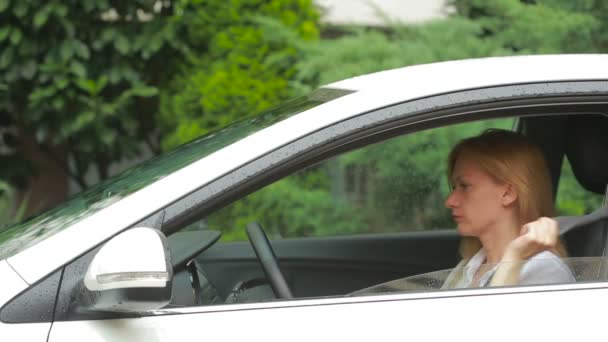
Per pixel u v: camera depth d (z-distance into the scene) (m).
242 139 7.57
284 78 19.23
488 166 8.80
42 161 23.84
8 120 22.20
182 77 21.17
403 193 17.62
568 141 10.19
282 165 7.35
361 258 11.66
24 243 7.72
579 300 7.52
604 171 9.80
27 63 20.56
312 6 19.92
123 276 6.59
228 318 7.23
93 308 6.90
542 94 7.77
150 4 21.25
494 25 18.19
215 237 8.59
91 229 7.18
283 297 9.30
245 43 19.31
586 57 8.27
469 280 8.16
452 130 16.38
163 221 7.14
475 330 7.30
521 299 7.50
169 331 7.11
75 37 20.89
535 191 8.79
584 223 8.91
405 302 7.41
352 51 18.08
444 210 17.08
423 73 8.05
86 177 25.28
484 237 8.91
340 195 18.20
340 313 7.32
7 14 20.31
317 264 11.58
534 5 17.77
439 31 18.05
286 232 17.52
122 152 21.80
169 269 6.70
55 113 21.03
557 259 8.22
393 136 7.57
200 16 20.28
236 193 7.27
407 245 11.81
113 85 21.42
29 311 6.96
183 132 19.81
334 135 7.45
